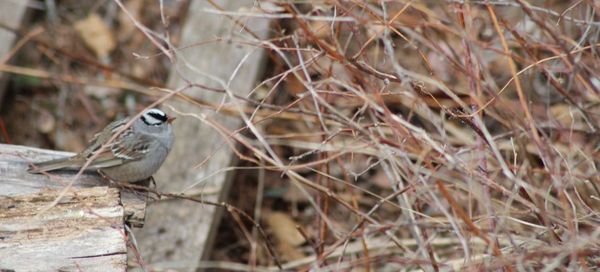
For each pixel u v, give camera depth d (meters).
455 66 9.15
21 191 9.05
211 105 12.22
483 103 8.73
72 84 14.58
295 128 13.41
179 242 11.80
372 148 9.30
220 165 12.41
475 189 8.23
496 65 11.91
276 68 13.42
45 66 14.70
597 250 7.87
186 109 12.85
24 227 8.26
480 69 9.50
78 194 8.73
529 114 7.83
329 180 10.66
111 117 14.41
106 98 14.56
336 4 8.67
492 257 8.09
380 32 8.58
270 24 12.80
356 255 11.70
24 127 14.22
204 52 13.38
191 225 11.95
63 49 14.51
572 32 10.81
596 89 8.89
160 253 11.71
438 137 10.77
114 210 8.51
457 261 9.30
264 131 13.09
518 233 8.94
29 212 8.45
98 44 14.96
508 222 8.93
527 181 9.09
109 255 8.00
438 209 9.08
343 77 10.91
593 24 9.18
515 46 11.59
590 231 9.01
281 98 13.13
